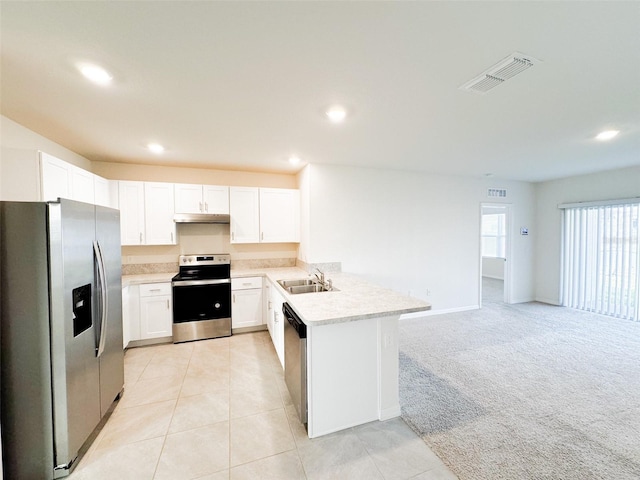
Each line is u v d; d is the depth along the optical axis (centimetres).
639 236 408
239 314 370
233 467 161
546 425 195
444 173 444
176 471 159
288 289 292
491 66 154
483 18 118
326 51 140
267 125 237
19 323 150
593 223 460
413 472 157
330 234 379
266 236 396
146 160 347
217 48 138
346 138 272
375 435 187
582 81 171
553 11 114
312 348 183
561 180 500
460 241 469
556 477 153
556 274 511
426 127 245
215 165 376
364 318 182
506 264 527
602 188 443
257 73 160
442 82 171
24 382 151
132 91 179
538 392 235
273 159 348
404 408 214
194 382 254
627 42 133
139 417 205
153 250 381
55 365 155
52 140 270
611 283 439
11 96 184
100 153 315
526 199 529
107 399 204
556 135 267
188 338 348
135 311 327
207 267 393
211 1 109
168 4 110
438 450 173
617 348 322
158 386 247
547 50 140
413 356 303
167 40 131
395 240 419
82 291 179
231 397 231
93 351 186
